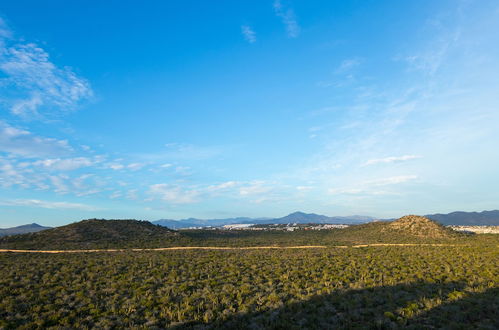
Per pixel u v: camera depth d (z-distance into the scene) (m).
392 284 27.25
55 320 20.52
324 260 42.72
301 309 21.33
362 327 17.78
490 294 23.41
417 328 17.45
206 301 24.16
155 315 21.34
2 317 21.23
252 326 18.81
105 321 20.11
